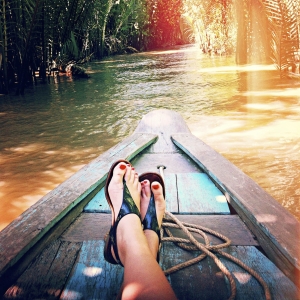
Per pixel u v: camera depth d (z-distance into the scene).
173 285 1.25
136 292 0.96
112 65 14.04
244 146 3.50
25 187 2.77
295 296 1.19
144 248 1.16
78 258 1.41
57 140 4.04
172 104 5.84
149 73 10.70
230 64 12.08
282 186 2.57
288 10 7.83
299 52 8.59
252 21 11.51
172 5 27.14
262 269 1.33
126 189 1.50
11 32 7.90
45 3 9.20
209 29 17.72
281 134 3.81
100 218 1.75
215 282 1.27
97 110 5.68
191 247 1.46
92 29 15.55
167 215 1.74
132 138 3.02
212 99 6.07
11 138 4.18
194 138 3.00
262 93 6.38
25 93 7.88
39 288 1.24
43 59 9.74
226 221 1.72
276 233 1.37
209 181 2.21
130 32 21.91
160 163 2.62
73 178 2.05
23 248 1.34
